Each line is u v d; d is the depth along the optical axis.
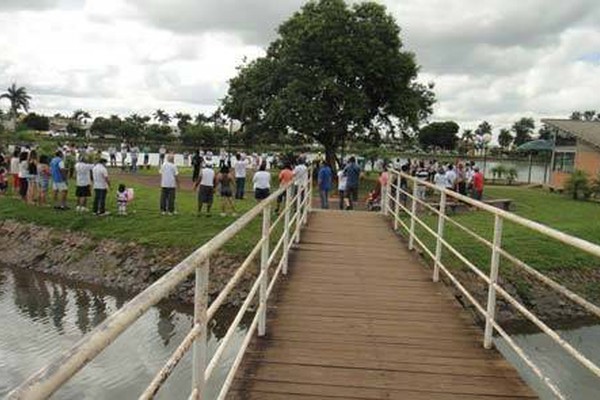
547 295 15.37
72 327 13.09
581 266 17.00
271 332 6.23
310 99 36.88
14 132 60.22
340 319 6.80
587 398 10.19
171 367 2.61
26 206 22.27
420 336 6.29
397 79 37.50
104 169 20.27
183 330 12.62
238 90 40.28
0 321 13.34
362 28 36.97
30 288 16.33
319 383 4.97
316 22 36.38
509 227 20.25
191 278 15.38
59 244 18.94
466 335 6.38
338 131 37.69
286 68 37.38
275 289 8.01
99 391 9.25
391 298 7.80
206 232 18.14
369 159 47.69
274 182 35.53
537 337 13.47
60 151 24.42
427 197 25.70
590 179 34.59
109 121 103.19
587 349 12.69
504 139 108.25
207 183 19.77
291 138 41.16
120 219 19.91
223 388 4.35
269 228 6.32
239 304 14.27
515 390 4.96
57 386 1.39
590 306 3.59
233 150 66.88
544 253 17.58
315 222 14.32
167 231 18.36
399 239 12.29
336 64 36.88
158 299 2.25
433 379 5.15
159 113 105.88
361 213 16.42
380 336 6.25
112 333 1.76
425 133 99.12
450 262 16.09
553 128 42.72
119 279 16.62
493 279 5.83
